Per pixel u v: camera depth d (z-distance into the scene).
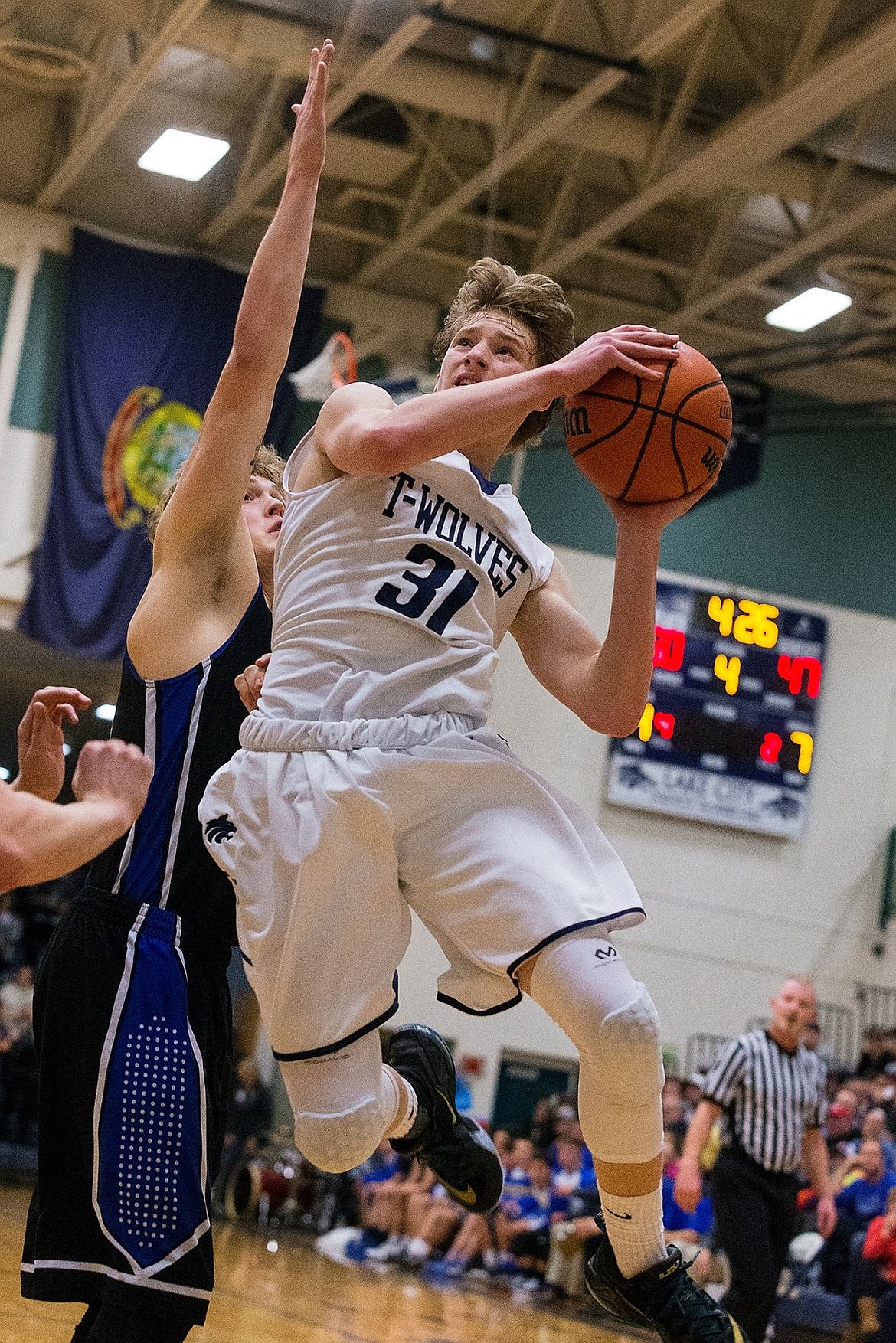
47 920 21.94
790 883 19.31
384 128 16.30
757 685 19.42
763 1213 6.38
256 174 16.56
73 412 16.98
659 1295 2.41
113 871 2.59
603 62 13.20
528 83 14.02
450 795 2.28
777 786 19.31
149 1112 2.46
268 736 2.34
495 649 2.48
